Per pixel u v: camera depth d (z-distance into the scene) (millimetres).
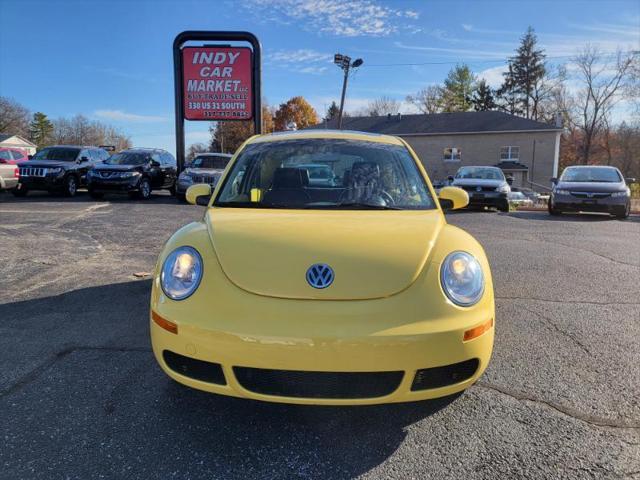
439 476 2266
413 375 2361
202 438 2551
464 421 2727
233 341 2332
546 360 3525
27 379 3164
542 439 2557
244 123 74688
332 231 2762
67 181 16344
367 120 46188
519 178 39250
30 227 9461
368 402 2381
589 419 2746
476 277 2596
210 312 2406
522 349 3727
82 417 2725
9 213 11586
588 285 5621
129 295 5023
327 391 2373
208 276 2520
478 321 2469
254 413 2797
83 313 4461
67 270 6066
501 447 2486
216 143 75938
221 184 3566
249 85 13539
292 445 2504
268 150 3824
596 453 2438
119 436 2553
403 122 43844
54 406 2836
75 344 3740
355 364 2301
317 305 2365
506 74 65562
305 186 3523
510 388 3102
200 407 2850
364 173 3592
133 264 6426
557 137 38438
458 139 40688
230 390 2410
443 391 2461
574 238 9023
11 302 4770
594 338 3961
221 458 2389
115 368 3332
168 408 2836
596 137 53875
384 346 2299
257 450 2457
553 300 5031
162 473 2270
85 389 3041
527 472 2293
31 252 7137
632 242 8594
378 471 2303
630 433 2611
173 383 3125
